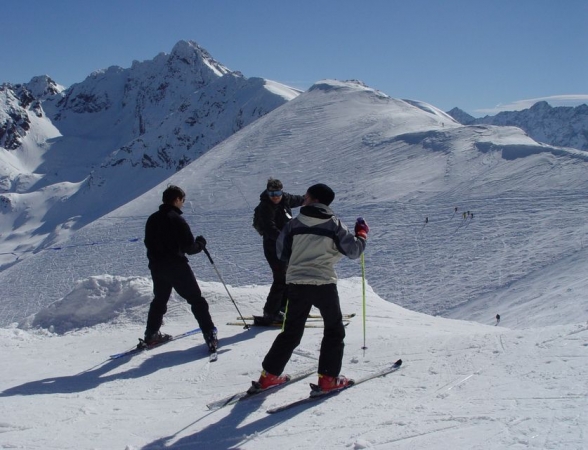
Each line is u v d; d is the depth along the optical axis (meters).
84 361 6.72
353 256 4.52
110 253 67.38
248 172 86.19
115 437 4.18
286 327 4.74
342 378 4.64
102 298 9.34
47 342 7.82
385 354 5.41
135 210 83.69
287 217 7.13
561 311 28.03
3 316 54.97
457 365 4.68
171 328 8.14
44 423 4.54
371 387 4.54
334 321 4.59
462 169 67.62
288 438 3.79
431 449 3.17
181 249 6.54
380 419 3.81
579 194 54.00
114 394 5.37
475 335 5.52
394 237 51.09
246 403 4.64
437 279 41.44
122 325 8.60
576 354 4.33
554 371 4.08
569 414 3.29
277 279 7.59
